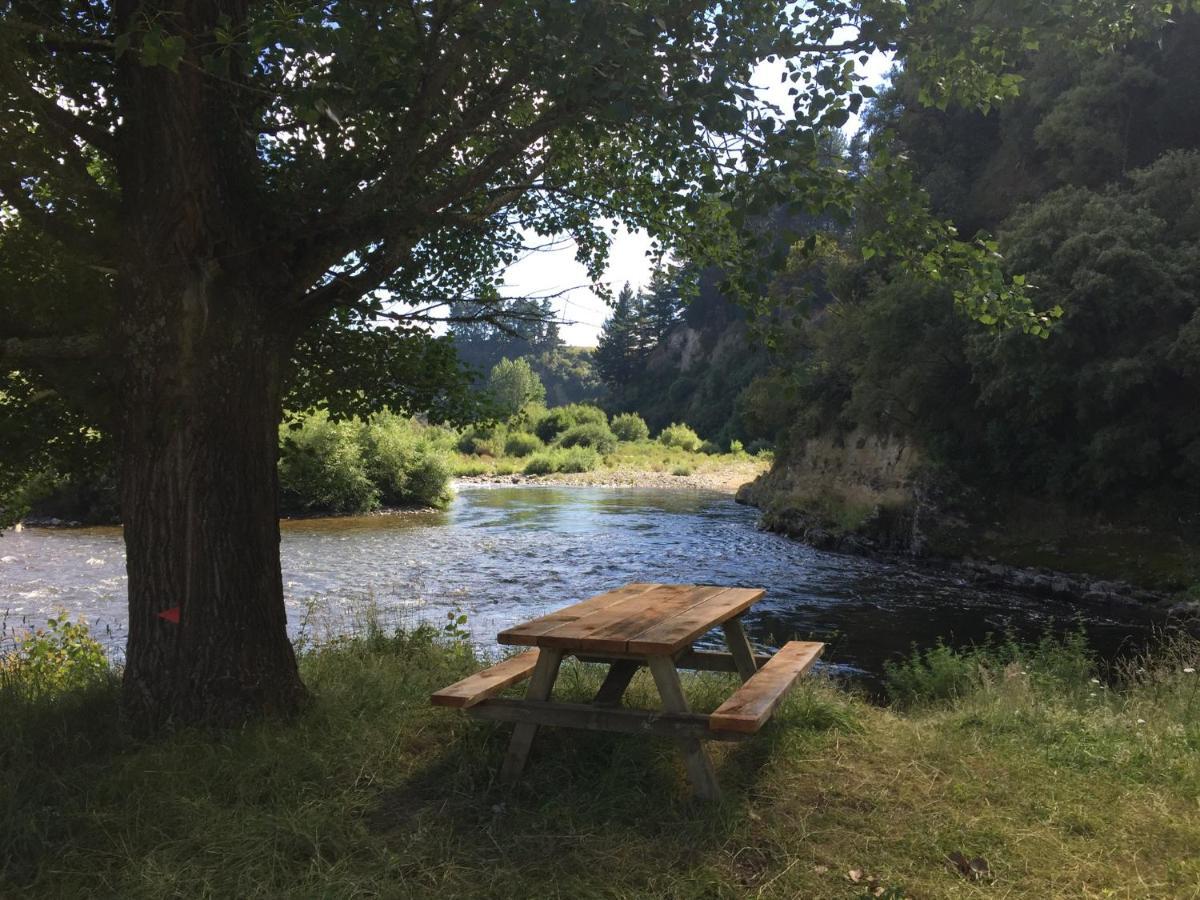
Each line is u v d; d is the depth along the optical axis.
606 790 3.74
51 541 20.34
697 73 3.89
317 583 15.80
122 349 4.21
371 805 3.61
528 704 3.86
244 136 4.38
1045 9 4.07
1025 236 19.48
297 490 27.61
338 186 4.59
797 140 3.56
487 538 22.72
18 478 5.55
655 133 3.90
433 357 6.13
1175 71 23.17
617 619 4.26
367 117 4.64
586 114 4.25
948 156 30.23
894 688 8.02
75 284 4.48
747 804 3.64
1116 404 17.88
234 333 4.30
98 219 4.35
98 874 3.05
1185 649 8.05
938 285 5.05
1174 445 17.81
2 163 4.04
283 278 4.44
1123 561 16.33
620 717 3.73
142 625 4.30
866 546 20.73
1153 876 3.16
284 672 4.50
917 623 13.20
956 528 19.83
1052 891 3.04
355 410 6.20
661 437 76.69
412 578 16.39
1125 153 23.28
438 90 4.04
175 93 4.02
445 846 3.26
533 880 3.07
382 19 4.00
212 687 4.24
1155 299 17.09
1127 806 3.75
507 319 5.11
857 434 26.97
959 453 21.81
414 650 6.41
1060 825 3.56
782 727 4.54
